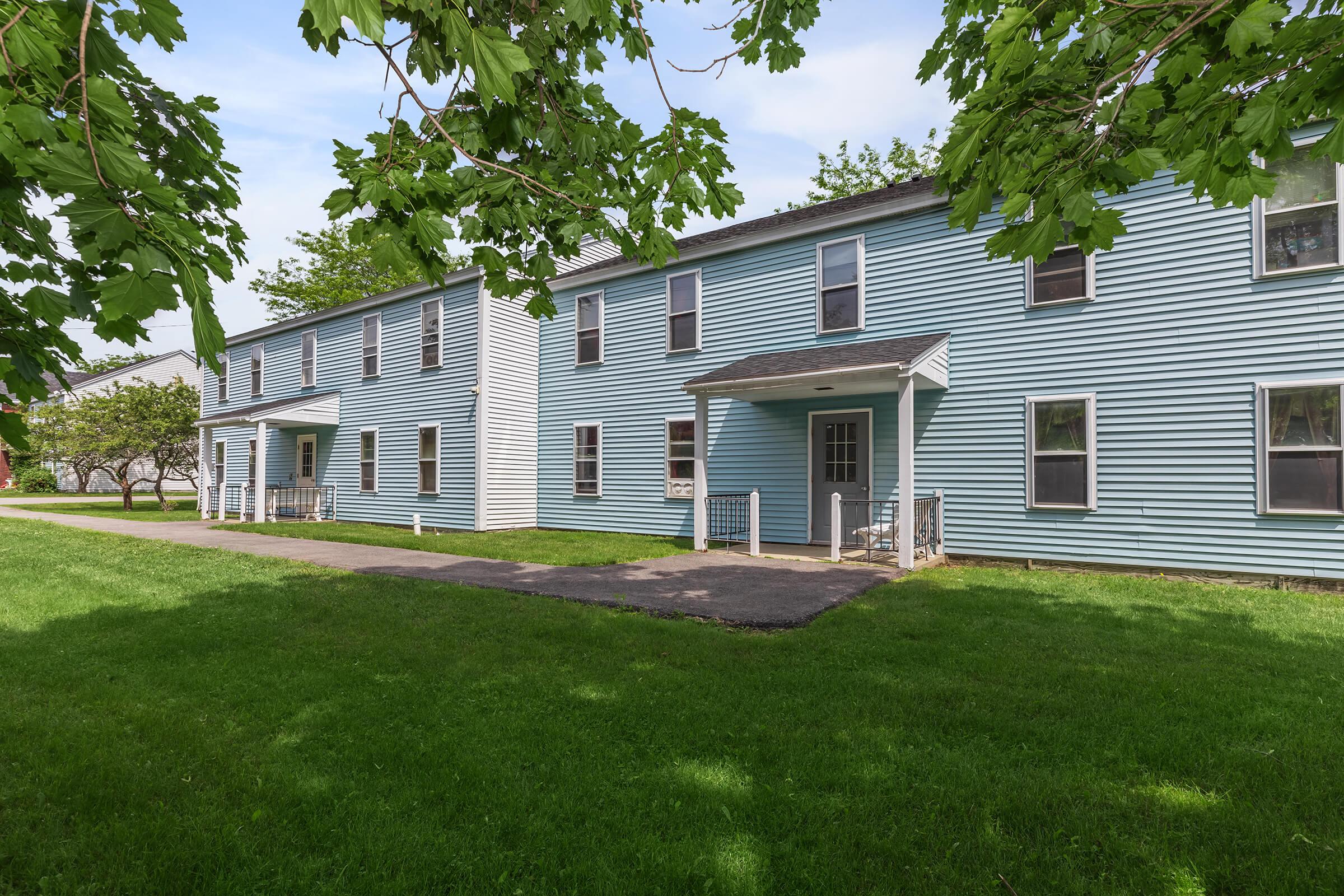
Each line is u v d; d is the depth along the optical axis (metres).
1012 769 2.96
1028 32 2.31
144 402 21.64
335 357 17.97
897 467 10.09
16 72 1.67
